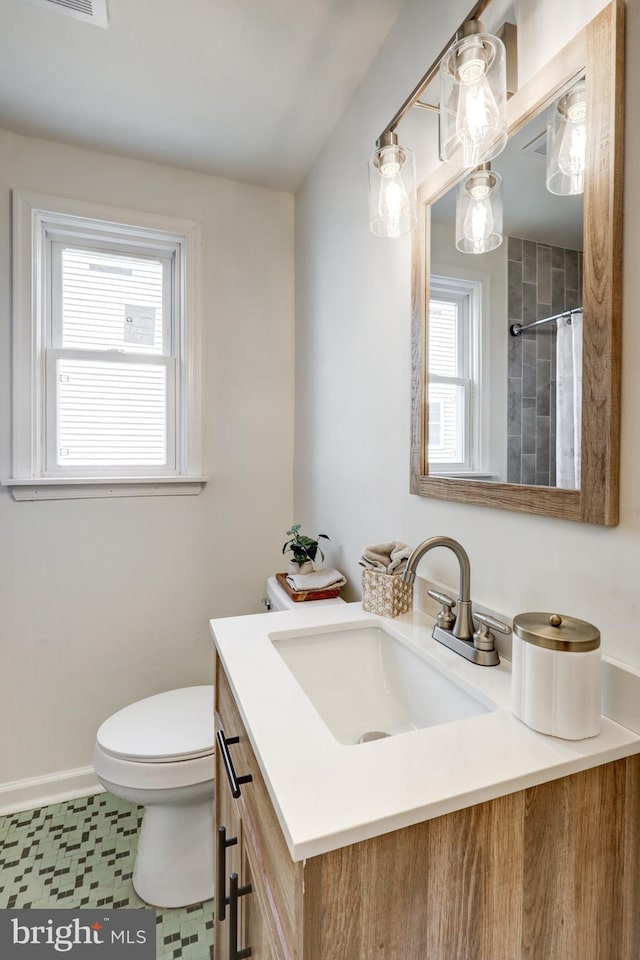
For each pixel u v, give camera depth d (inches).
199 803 56.5
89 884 56.6
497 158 36.0
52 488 70.3
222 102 61.6
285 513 84.9
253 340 82.0
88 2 46.8
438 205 43.6
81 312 74.8
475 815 22.7
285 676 33.9
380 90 53.7
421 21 45.9
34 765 70.5
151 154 72.4
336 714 41.7
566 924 25.0
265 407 83.1
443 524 43.8
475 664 35.3
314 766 23.9
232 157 73.5
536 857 24.1
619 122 26.8
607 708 27.8
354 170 60.4
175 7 47.6
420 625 43.4
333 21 50.0
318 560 72.7
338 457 66.1
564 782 24.6
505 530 36.5
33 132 67.2
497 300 36.0
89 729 73.4
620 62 26.7
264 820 27.4
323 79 58.0
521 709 27.7
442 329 42.7
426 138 45.5
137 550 75.7
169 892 54.1
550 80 31.0
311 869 19.9
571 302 29.7
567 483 30.3
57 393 73.0
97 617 73.6
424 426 45.8
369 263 56.8
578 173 29.4
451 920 22.4
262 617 45.6
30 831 64.8
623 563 27.4
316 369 73.7
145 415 78.1
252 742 26.6
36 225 69.3
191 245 76.5
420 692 38.7
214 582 80.4
